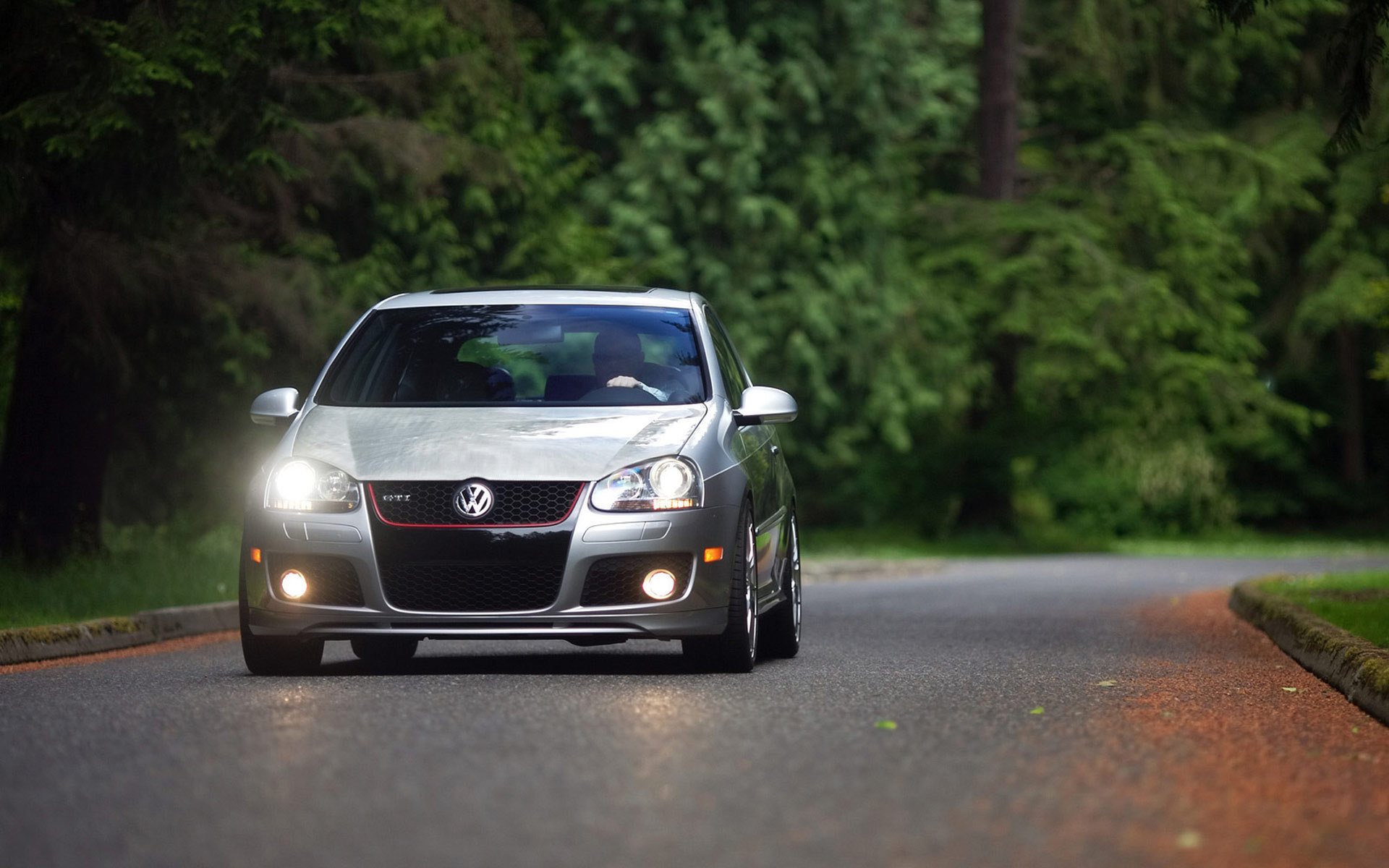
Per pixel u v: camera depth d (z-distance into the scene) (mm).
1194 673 23328
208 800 13297
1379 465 122312
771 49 78375
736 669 22328
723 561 21578
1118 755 15672
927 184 97062
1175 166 91938
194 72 31109
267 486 21672
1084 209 90625
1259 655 26812
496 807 12992
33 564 37812
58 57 30297
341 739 16188
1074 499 105312
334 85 43719
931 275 85125
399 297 25109
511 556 20875
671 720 17453
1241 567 66375
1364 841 12195
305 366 44125
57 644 26797
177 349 42375
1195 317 87500
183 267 39000
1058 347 84438
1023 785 14094
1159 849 11750
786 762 15055
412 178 44906
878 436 86000
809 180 76062
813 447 80062
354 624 21078
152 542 43688
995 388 92375
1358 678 20797
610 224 74500
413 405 22844
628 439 21750
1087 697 20172
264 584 21375
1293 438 116000
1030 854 11547
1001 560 77062
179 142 31422
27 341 39344
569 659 24312
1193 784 14266
